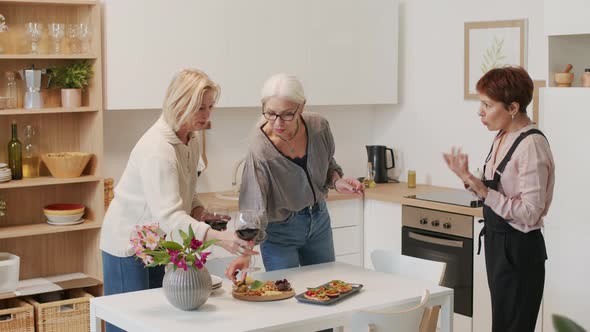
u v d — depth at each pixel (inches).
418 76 227.8
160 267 137.9
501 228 142.9
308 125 135.9
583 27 165.6
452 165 140.4
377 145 240.4
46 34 181.6
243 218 124.4
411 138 231.5
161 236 116.6
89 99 181.8
